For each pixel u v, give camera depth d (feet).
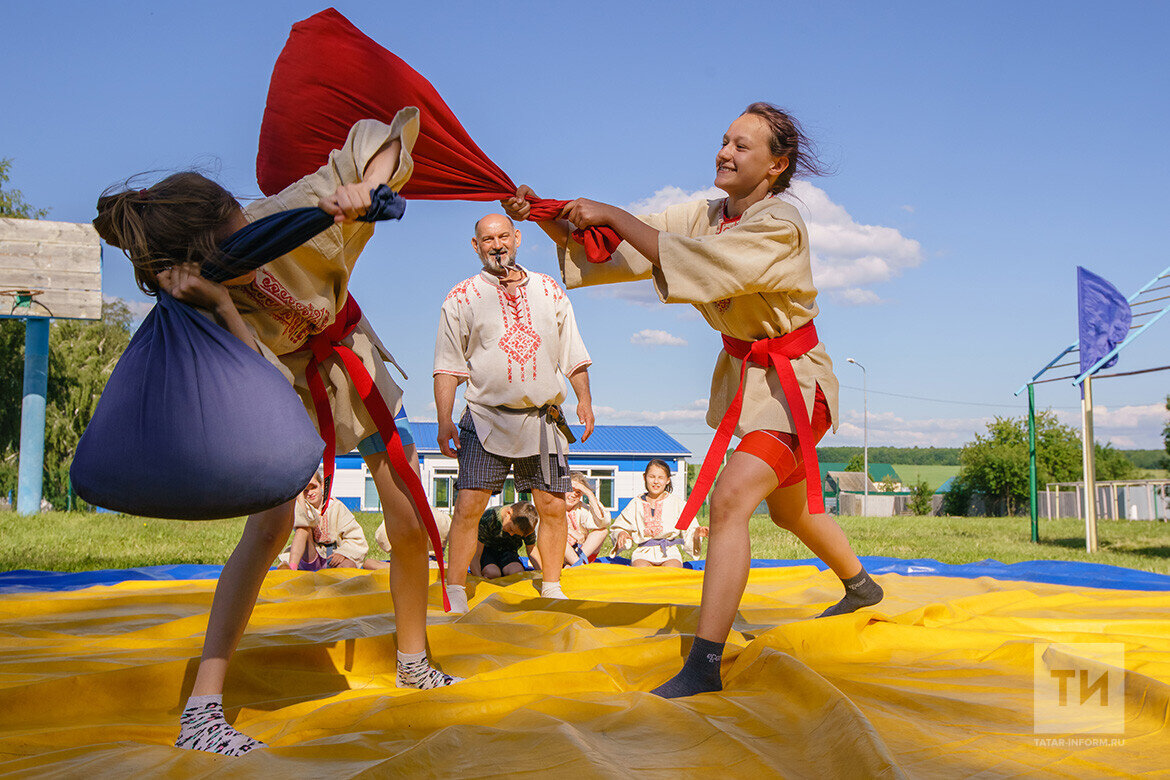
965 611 14.83
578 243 11.14
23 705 8.32
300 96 8.80
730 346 10.92
